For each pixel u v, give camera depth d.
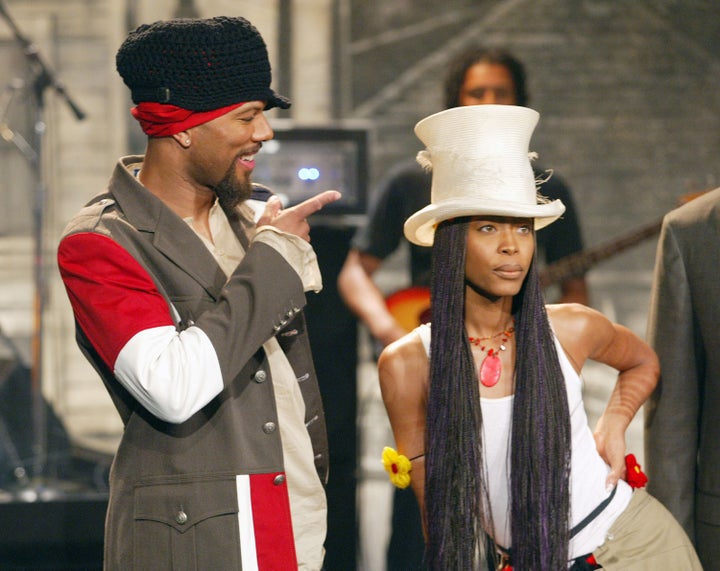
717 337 6.03
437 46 16.47
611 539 5.43
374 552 12.11
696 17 16.44
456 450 5.29
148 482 4.93
